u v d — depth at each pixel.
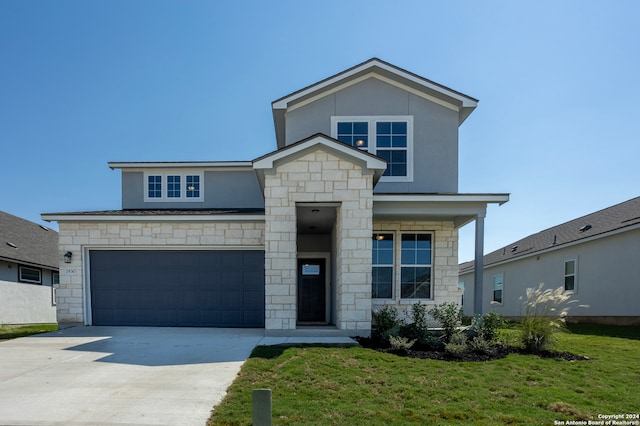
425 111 11.73
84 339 8.97
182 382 5.55
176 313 11.21
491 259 22.59
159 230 11.32
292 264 9.14
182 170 14.75
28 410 4.57
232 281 11.28
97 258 11.36
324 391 5.13
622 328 11.91
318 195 9.23
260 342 8.24
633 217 13.38
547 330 7.66
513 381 5.65
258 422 3.55
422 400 4.87
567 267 15.91
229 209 14.07
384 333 8.34
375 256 11.41
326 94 11.77
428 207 9.87
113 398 4.95
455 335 8.04
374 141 11.63
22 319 16.77
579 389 5.33
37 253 18.19
